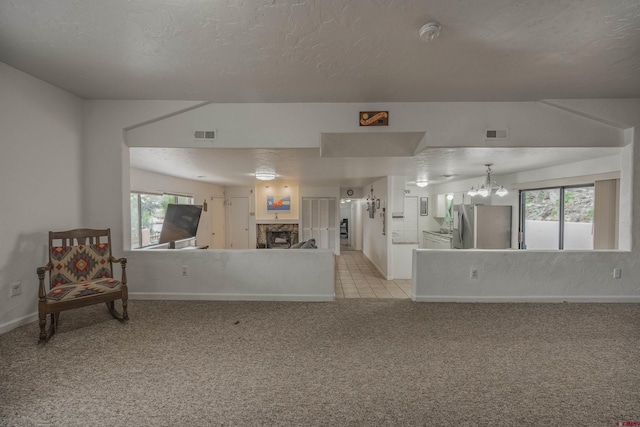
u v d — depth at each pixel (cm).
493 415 157
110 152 324
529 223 538
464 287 349
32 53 222
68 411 158
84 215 325
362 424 151
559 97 305
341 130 321
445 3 165
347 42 205
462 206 614
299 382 186
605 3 164
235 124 325
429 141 319
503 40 202
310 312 312
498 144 319
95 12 173
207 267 353
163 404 165
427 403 166
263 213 859
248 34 196
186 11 172
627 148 324
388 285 512
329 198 855
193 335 253
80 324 274
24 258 264
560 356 218
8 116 248
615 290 342
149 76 260
